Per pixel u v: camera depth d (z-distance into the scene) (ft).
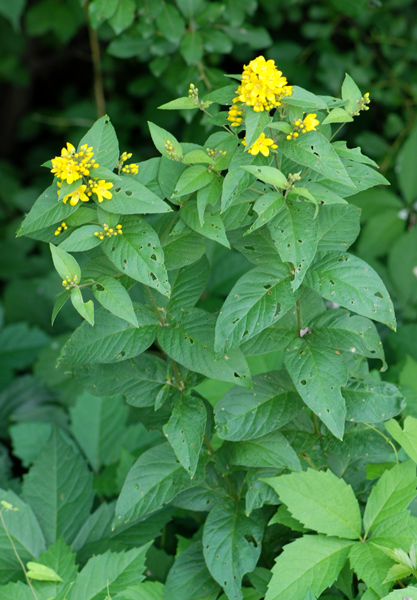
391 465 4.17
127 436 4.85
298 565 3.93
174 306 4.02
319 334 4.00
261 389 4.05
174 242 3.98
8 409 5.46
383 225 5.86
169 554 4.61
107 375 4.11
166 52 5.25
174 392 4.08
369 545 3.95
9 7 5.48
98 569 4.09
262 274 3.90
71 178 3.74
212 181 3.87
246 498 4.03
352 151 3.92
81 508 4.42
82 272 3.98
